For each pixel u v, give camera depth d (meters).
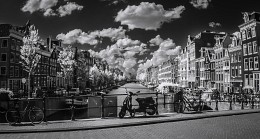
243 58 42.72
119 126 10.62
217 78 55.72
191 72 76.62
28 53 42.78
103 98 13.09
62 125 10.71
